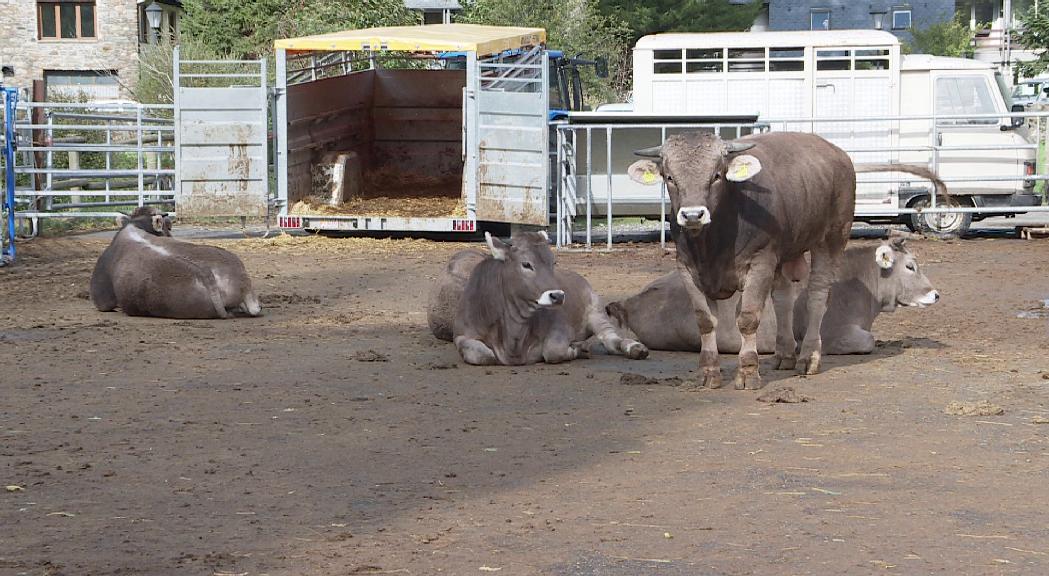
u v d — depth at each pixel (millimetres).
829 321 10984
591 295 11367
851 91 22250
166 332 12445
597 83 40312
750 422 8227
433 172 24531
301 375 10117
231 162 21547
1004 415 8312
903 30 58281
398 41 20797
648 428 8094
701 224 8625
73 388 9570
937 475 6781
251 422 8359
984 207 21516
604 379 9906
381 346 11641
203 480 6871
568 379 9922
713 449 7488
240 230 23766
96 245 21094
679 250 9320
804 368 10016
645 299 11312
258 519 6113
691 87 22719
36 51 49812
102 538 5812
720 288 9289
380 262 18672
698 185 8750
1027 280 16328
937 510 6105
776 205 9164
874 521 5934
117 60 50156
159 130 23938
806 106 22375
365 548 5621
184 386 9648
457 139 24375
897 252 11203
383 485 6738
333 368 10453
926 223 22281
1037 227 22328
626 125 20719
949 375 9859
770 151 9438
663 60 22734
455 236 22688
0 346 11547
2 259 18328
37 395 9289
